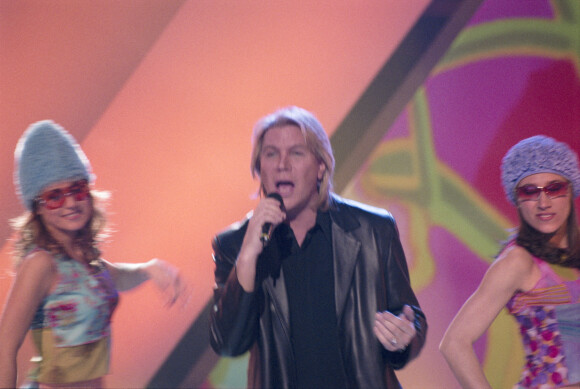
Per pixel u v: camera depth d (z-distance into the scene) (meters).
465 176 9.69
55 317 5.96
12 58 9.19
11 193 9.16
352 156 9.61
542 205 5.83
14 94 9.19
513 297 5.86
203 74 9.41
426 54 9.64
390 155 9.69
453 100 9.69
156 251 9.38
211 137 9.45
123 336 9.30
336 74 9.55
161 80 9.38
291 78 9.50
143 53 9.36
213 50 9.43
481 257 9.62
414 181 9.68
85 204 6.27
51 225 6.15
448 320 9.61
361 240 6.22
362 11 9.57
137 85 9.36
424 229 9.69
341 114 9.57
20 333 5.76
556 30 9.67
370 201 9.64
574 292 5.65
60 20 9.25
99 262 6.45
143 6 9.35
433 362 9.52
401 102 9.64
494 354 9.45
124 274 6.81
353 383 5.96
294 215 6.32
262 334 6.00
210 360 9.41
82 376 6.00
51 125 6.32
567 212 5.89
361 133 9.61
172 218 9.41
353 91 9.59
